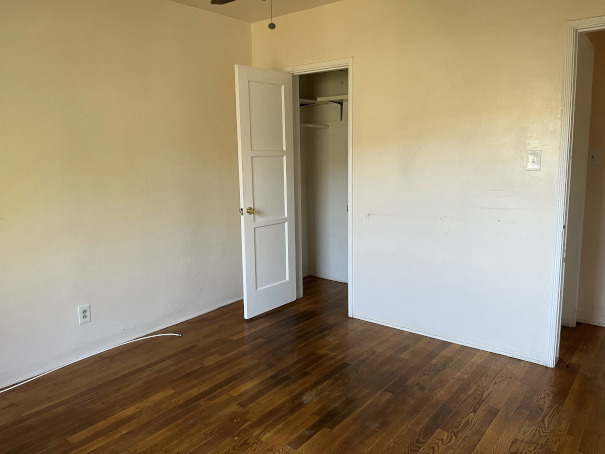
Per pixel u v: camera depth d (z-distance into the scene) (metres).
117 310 3.36
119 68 3.22
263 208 3.85
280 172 3.97
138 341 3.45
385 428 2.31
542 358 2.97
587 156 3.36
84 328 3.17
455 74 3.08
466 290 3.23
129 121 3.31
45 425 2.38
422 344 3.32
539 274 2.92
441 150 3.21
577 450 2.13
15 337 2.82
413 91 3.28
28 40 2.75
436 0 3.10
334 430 2.30
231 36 4.00
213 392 2.69
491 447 2.16
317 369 2.95
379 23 3.38
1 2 2.62
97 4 3.06
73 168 3.02
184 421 2.40
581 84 3.16
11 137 2.71
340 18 3.58
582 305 3.66
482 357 3.10
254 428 2.33
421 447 2.16
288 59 3.96
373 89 3.47
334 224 4.95
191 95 3.72
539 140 2.82
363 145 3.59
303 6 3.68
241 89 3.57
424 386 2.72
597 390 2.64
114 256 3.30
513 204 2.96
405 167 3.39
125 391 2.72
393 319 3.64
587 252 3.58
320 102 4.73
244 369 2.97
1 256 2.72
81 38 3.00
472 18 2.97
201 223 3.90
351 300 3.86
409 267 3.48
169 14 3.50
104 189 3.20
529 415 2.41
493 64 2.93
